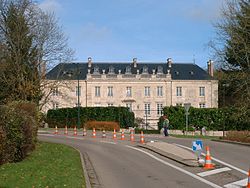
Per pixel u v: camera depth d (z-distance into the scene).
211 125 51.62
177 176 16.06
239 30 45.62
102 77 90.94
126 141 34.56
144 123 76.00
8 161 18.20
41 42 41.97
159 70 94.75
